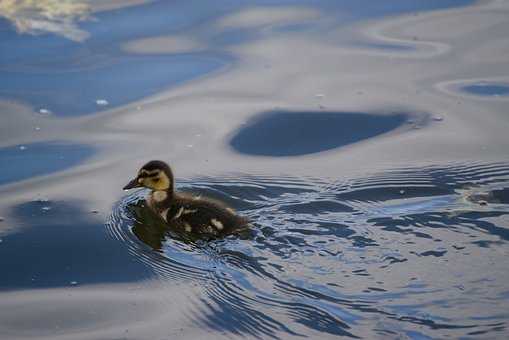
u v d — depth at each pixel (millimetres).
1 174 14641
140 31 19547
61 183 14391
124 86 17453
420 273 11305
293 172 14375
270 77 17734
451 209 12852
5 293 11742
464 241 11969
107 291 11656
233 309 10891
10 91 17188
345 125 15984
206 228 12680
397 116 16234
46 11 20547
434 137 15422
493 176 13922
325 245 12008
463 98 16812
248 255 11883
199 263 12008
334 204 13164
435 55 18531
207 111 16516
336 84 17422
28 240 12875
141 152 15203
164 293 11484
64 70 17906
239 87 17391
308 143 15461
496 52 18609
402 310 10570
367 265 11523
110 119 16297
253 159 14914
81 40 19156
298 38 19344
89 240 12859
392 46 18953
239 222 12570
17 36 19250
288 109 16500
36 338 10758
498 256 11586
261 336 10383
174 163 14773
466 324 10266
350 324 10383
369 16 20484
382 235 12203
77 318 11133
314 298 10891
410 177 13953
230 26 19875
